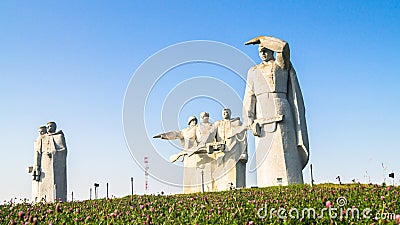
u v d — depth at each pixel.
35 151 37.94
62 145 37.78
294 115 28.31
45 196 35.41
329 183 25.31
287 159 27.47
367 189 21.55
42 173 37.47
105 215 17.12
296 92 28.38
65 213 18.81
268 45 28.00
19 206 23.42
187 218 15.91
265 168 27.75
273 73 28.09
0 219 18.27
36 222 15.70
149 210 18.52
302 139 27.84
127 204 22.06
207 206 18.92
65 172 37.72
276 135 27.69
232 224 14.59
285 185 26.25
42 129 38.25
